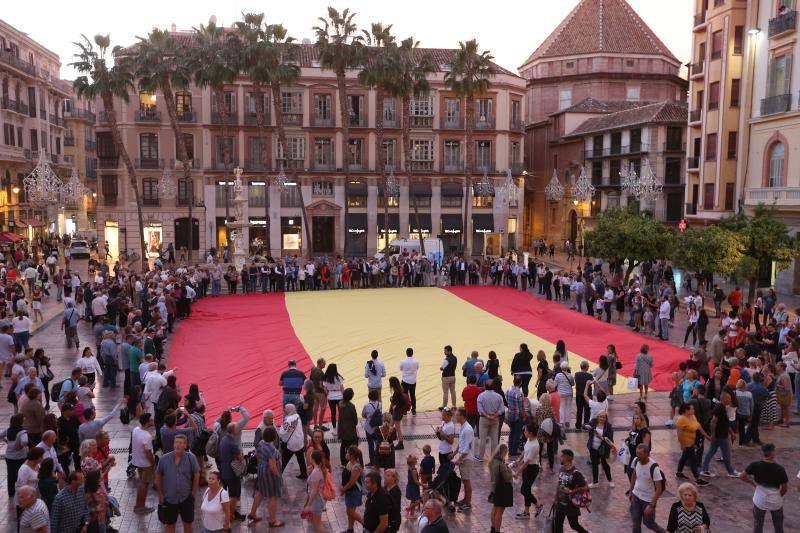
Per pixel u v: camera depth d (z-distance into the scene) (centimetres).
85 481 951
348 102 6125
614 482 1368
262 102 6003
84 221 7900
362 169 6166
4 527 1139
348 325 2869
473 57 5281
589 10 7794
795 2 3616
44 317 2986
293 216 6122
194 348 2484
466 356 2367
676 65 7719
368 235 6197
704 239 3031
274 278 3753
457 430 1620
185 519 1056
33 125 6100
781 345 2159
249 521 1180
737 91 4141
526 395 1741
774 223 3106
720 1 4206
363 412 1398
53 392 1497
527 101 7800
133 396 1425
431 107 6225
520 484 1352
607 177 6319
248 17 5203
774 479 1080
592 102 7019
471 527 1167
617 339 2609
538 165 7581
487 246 6438
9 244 4984
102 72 4794
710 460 1477
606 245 3519
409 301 3459
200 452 1303
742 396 1533
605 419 1334
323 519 1198
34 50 6406
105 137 5919
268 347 2491
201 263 5441
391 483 995
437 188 6291
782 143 3744
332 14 5041
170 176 5553
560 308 3155
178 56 5153
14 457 1212
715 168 4278
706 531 948
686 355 2344
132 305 2739
